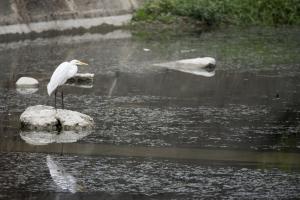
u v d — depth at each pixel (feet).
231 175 37.55
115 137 45.32
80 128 47.03
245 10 115.75
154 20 107.55
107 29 102.17
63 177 37.11
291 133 46.68
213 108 54.29
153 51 83.41
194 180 36.76
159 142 44.21
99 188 35.40
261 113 52.54
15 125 47.96
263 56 80.18
